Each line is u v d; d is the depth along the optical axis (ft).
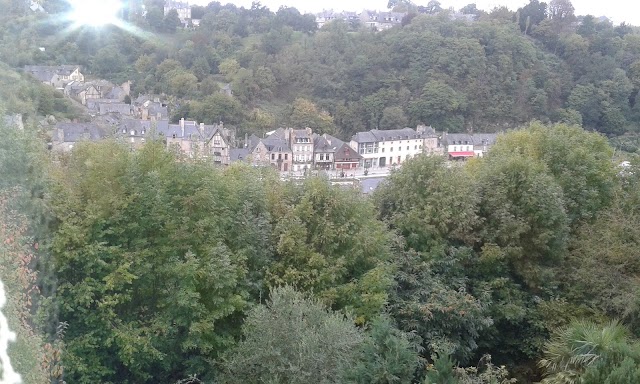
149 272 46.21
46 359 30.94
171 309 46.16
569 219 68.03
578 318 60.18
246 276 50.75
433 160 66.90
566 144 78.69
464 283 61.16
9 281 28.19
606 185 78.28
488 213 67.41
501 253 62.54
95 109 182.80
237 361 40.73
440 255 61.82
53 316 36.88
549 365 40.29
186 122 221.66
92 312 43.47
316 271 51.13
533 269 64.80
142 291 47.03
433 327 56.34
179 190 48.91
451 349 50.75
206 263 46.26
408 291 58.75
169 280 46.34
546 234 63.98
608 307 59.11
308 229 55.16
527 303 64.95
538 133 82.53
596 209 75.92
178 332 47.65
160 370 48.83
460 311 55.42
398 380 36.58
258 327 39.42
